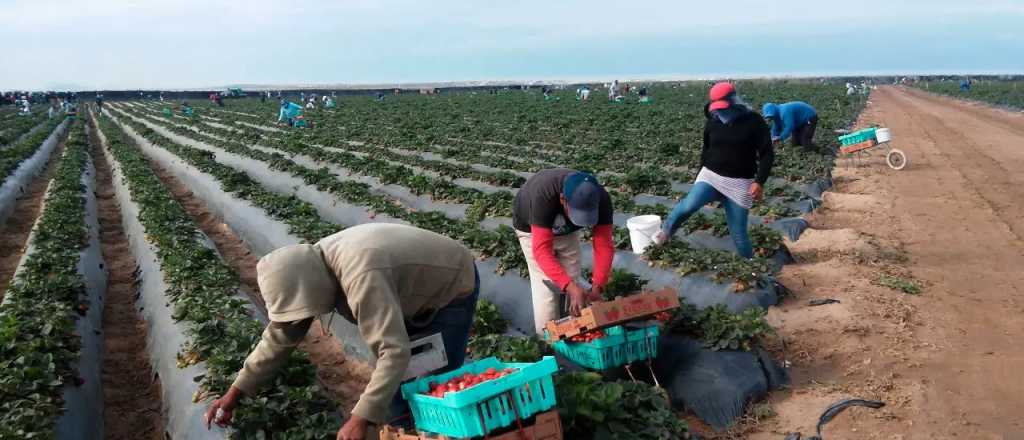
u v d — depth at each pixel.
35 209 21.08
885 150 23.89
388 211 15.26
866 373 7.16
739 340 7.23
